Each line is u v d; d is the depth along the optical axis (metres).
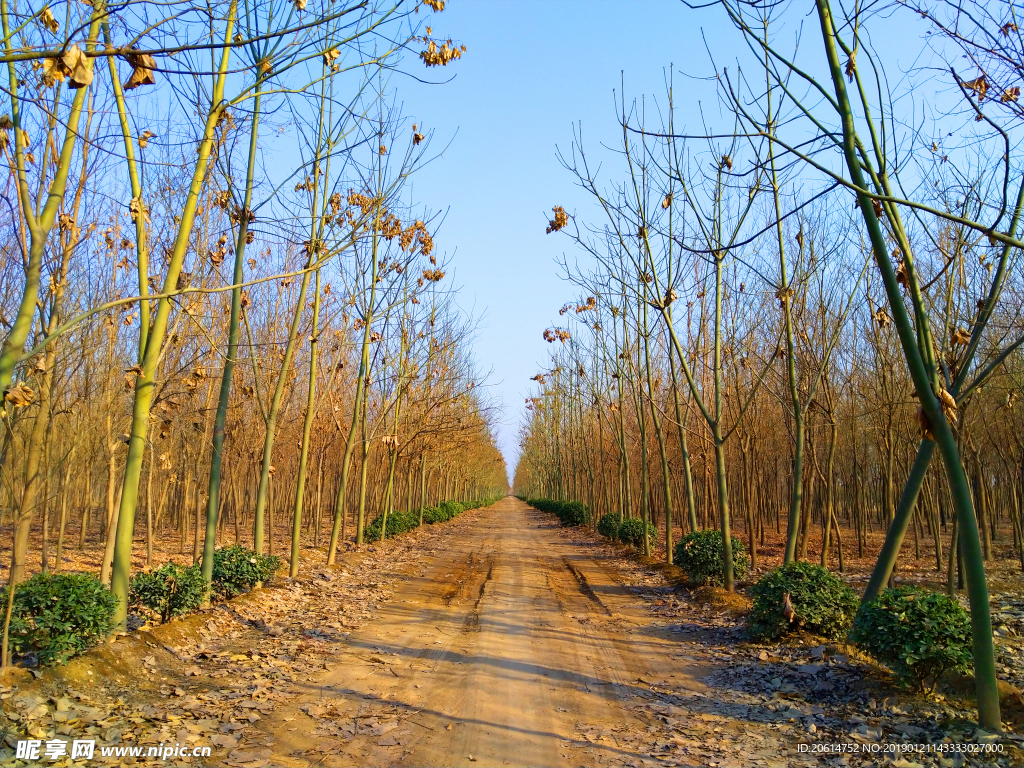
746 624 8.78
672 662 7.77
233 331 9.87
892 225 6.09
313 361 13.01
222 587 9.77
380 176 12.86
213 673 6.61
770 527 26.53
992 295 6.34
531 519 46.00
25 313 4.57
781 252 10.47
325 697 6.04
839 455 20.14
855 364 14.96
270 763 4.56
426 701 6.04
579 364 23.27
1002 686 5.64
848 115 5.67
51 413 8.02
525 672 7.13
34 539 19.62
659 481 26.20
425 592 12.52
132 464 7.07
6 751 4.35
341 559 16.38
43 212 4.84
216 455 9.48
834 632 8.13
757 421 17.08
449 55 6.27
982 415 13.37
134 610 8.59
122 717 5.21
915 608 5.89
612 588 13.62
